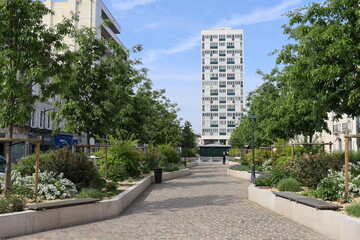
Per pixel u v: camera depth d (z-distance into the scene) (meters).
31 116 10.37
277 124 20.11
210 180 22.59
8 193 8.89
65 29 11.04
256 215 9.56
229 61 114.12
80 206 8.59
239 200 12.74
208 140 113.00
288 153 21.00
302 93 12.39
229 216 9.38
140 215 9.66
